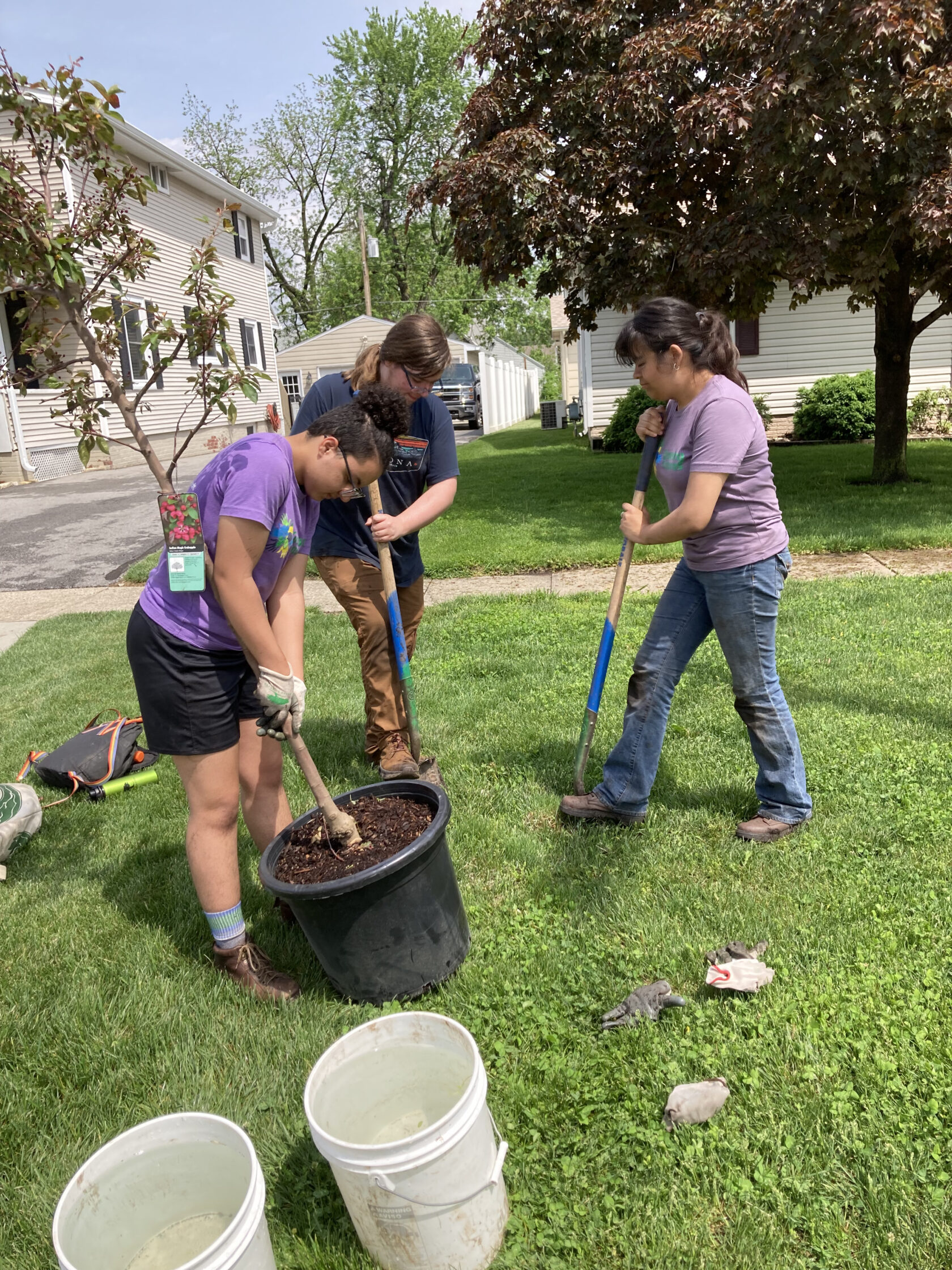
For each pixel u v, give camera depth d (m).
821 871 2.91
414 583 3.81
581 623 5.94
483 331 50.88
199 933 2.90
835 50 7.12
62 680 5.69
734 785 3.55
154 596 2.38
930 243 7.49
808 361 16.06
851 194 8.26
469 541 8.90
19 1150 2.11
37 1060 2.38
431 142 44.94
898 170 7.75
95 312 2.78
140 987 2.63
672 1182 1.88
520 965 2.59
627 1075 2.16
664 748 3.93
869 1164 1.87
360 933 2.38
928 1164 1.86
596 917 2.79
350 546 3.53
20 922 3.05
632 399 15.88
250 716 2.70
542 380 51.84
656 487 11.36
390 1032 1.91
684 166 9.11
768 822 3.17
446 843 2.58
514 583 7.57
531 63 10.08
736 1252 1.72
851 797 3.36
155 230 19.08
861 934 2.58
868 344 15.87
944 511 8.62
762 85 7.39
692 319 2.73
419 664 5.38
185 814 3.80
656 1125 2.01
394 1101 1.96
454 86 43.56
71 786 4.10
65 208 2.69
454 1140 1.60
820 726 3.98
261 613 2.26
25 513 12.62
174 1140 1.71
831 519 8.55
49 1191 1.99
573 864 3.11
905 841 3.06
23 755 4.52
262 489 2.20
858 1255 1.71
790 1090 2.06
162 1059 2.34
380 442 2.31
